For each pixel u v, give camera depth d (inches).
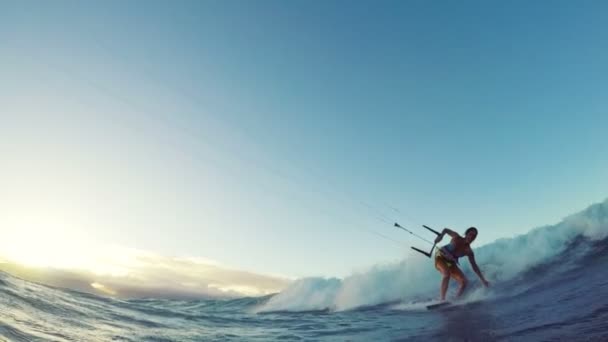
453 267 317.4
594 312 189.9
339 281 530.3
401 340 207.5
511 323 200.5
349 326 285.6
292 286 588.7
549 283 303.4
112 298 342.0
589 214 392.2
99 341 186.2
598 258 336.2
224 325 293.9
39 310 224.4
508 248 421.7
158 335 224.5
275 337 250.4
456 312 267.7
